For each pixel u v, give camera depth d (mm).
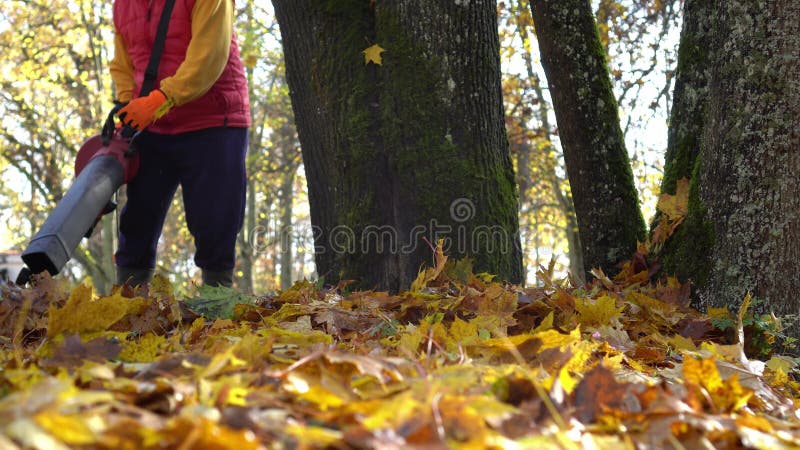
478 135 4613
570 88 5172
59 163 25609
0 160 25484
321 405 1308
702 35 4484
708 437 1373
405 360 1687
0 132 23938
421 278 3457
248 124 4578
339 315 2922
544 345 1983
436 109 4555
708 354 2338
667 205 3916
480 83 4656
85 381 1448
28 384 1380
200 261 4559
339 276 4727
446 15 4582
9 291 3035
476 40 4648
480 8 4672
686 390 1689
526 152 22562
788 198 3441
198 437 932
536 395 1424
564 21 5152
